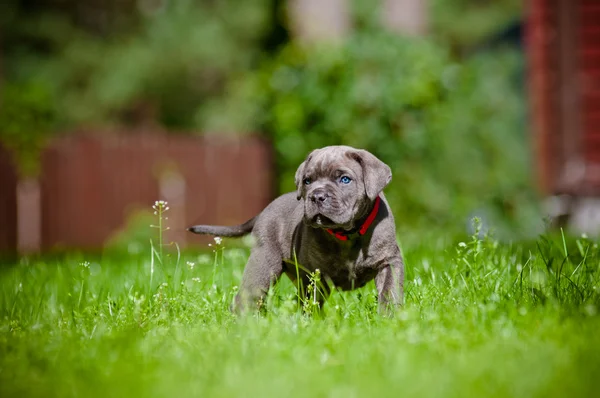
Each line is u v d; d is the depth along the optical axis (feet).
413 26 59.36
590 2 46.78
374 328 16.22
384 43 44.34
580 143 46.85
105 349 14.89
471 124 46.21
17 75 103.14
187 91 109.09
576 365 12.50
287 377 12.55
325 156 19.22
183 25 105.29
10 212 51.96
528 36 51.01
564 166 46.96
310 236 19.06
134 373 12.98
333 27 56.39
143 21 110.42
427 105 43.70
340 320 17.35
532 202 48.62
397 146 43.47
